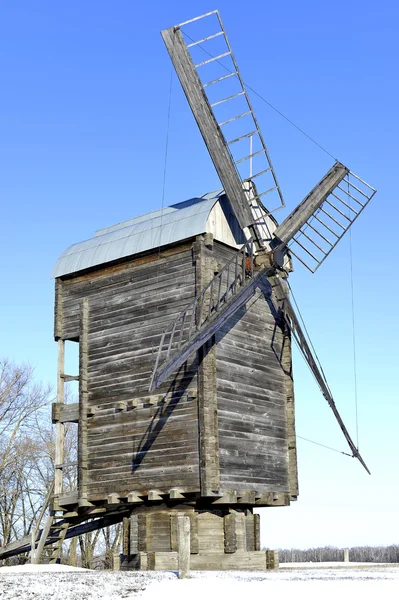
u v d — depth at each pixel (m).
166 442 26.12
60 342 30.36
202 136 28.52
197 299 25.42
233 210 27.98
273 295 29.80
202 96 28.44
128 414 27.48
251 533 27.58
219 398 26.14
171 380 26.42
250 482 26.56
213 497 25.22
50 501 29.56
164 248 27.92
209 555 25.89
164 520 26.50
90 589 15.27
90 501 27.84
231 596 13.96
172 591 14.80
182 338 26.61
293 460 28.67
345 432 30.33
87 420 28.59
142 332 27.92
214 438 25.34
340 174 30.02
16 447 46.72
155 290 27.91
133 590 15.08
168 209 31.25
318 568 25.52
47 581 16.80
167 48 28.89
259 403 27.89
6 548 31.03
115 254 29.03
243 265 27.27
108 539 49.84
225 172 28.20
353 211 30.16
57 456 29.50
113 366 28.42
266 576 18.47
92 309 29.67
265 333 28.98
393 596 13.60
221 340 26.86
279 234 28.88
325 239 29.61
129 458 27.03
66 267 30.56
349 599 13.38
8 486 48.44
